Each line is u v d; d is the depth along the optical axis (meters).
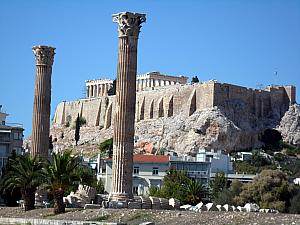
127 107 61.78
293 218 43.34
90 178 107.19
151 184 145.25
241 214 46.59
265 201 109.19
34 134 76.38
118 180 60.91
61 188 62.47
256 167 195.50
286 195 110.69
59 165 63.00
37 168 69.12
